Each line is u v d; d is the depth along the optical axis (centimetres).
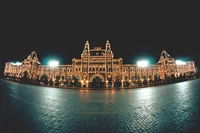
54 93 2727
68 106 1485
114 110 1286
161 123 840
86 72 5956
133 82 5866
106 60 6100
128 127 805
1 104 1320
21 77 5884
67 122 912
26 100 1681
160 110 1180
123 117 1026
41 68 6297
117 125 846
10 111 1111
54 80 6028
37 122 890
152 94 2384
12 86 3244
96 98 2175
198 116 905
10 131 718
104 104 1627
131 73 5988
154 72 6081
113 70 6000
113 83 5775
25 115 1034
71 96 2405
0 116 960
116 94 2764
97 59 6119
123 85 5766
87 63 6078
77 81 5881
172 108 1212
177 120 870
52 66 6281
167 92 2439
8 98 1684
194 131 683
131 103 1644
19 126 799
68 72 6094
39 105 1452
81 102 1772
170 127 763
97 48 6469
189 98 1608
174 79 5522
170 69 5994
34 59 6538
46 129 775
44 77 6191
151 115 1042
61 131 750
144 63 6200
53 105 1505
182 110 1105
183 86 3116
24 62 6297
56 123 886
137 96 2280
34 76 6219
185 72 6203
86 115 1102
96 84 5784
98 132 738
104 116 1068
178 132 688
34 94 2316
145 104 1521
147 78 5988
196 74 5712
